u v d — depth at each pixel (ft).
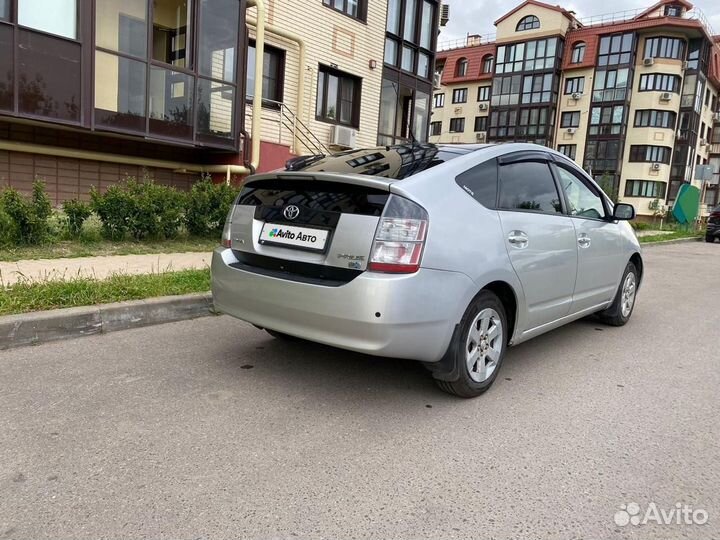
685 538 7.55
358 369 13.80
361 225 10.61
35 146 32.73
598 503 8.34
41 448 9.21
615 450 10.07
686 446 10.32
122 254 24.94
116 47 31.71
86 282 17.60
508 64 154.51
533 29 149.59
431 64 62.28
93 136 35.63
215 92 36.63
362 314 10.25
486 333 12.26
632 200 140.67
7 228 23.62
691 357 16.21
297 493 8.28
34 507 7.64
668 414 11.82
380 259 10.31
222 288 12.71
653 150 138.92
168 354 14.25
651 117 137.90
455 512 7.97
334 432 10.36
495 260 11.89
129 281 18.33
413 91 60.18
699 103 145.59
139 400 11.32
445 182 11.47
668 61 135.95
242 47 37.76
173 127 34.53
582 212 16.30
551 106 147.74
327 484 8.57
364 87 53.16
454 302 10.96
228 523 7.48
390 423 10.85
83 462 8.84
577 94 144.77
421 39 60.49
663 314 22.33
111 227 27.45
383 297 10.15
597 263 16.52
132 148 37.63
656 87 136.98
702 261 44.80
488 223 12.00
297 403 11.60
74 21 29.53
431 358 11.05
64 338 14.92
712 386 13.69
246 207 12.82
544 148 15.15
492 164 12.84
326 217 11.15
